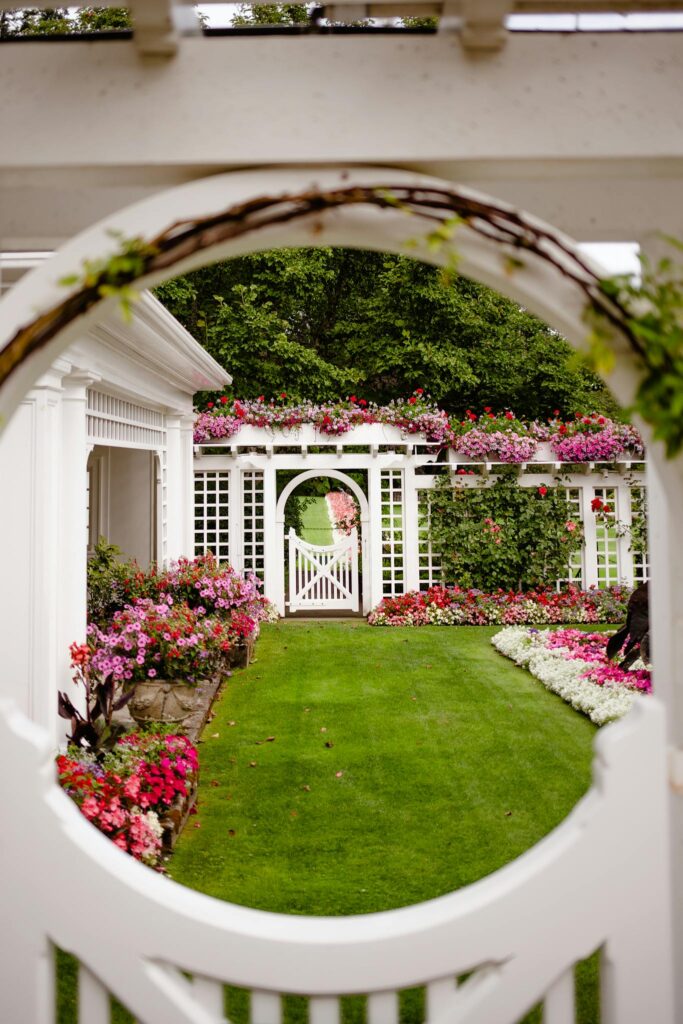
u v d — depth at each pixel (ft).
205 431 38.22
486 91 6.04
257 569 41.42
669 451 5.75
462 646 32.45
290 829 14.58
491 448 38.96
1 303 5.83
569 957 5.67
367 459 39.81
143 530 32.55
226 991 9.90
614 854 5.69
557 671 25.70
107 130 5.99
